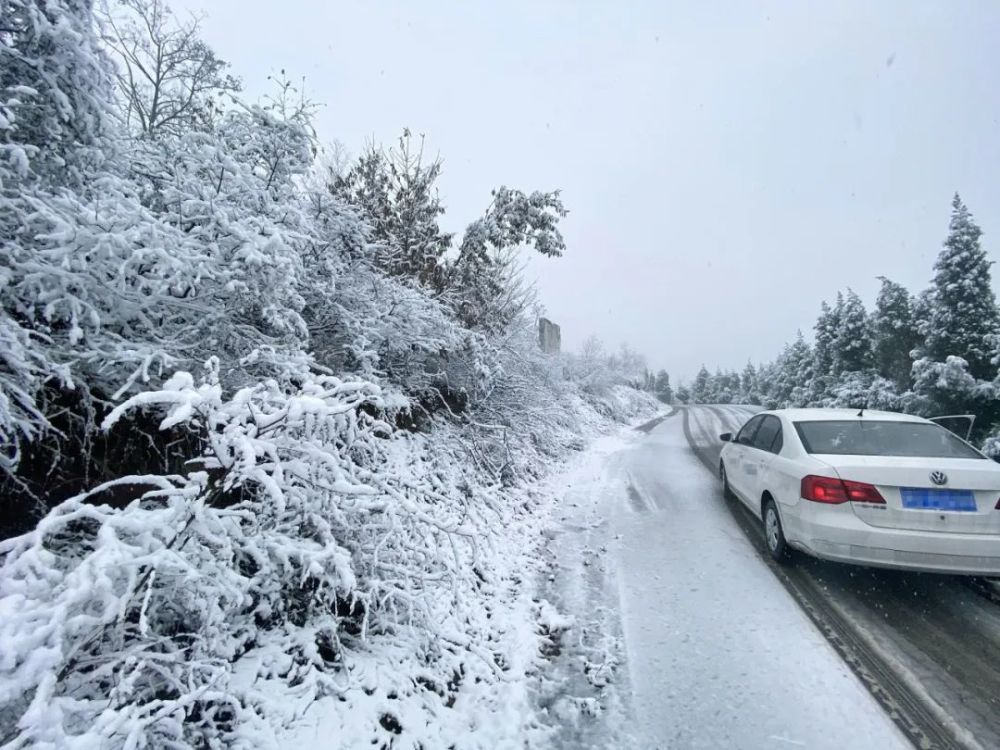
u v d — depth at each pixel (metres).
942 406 12.61
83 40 2.67
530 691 2.99
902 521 3.73
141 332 3.24
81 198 2.94
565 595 4.21
